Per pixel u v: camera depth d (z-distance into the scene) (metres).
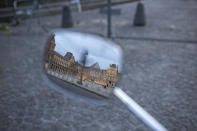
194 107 2.06
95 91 0.69
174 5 10.58
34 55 3.79
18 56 3.76
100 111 2.01
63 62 0.72
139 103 2.16
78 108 2.07
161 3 11.34
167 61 3.40
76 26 6.56
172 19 7.28
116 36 5.11
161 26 6.28
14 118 1.91
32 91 2.44
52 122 1.85
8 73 2.99
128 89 2.46
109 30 4.52
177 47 4.17
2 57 3.72
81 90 0.70
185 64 3.25
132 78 2.77
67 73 0.72
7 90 2.47
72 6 9.02
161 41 4.64
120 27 6.32
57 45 0.73
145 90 2.44
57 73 0.75
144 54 3.74
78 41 0.69
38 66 3.26
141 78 2.76
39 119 1.89
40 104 2.15
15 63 3.40
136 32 5.60
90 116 1.93
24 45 4.50
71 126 1.79
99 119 1.88
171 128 1.75
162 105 2.11
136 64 3.26
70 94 0.71
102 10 4.62
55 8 8.69
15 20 6.94
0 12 7.13
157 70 3.03
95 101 0.69
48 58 0.78
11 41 4.87
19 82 2.69
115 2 9.84
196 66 3.15
